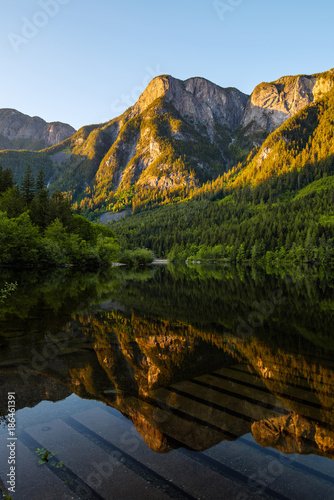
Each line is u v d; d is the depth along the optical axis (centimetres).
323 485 273
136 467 300
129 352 742
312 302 1794
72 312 1274
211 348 807
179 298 1903
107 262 6512
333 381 558
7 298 1652
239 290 2445
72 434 364
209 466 303
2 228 4116
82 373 589
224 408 434
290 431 368
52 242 4834
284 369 636
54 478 284
